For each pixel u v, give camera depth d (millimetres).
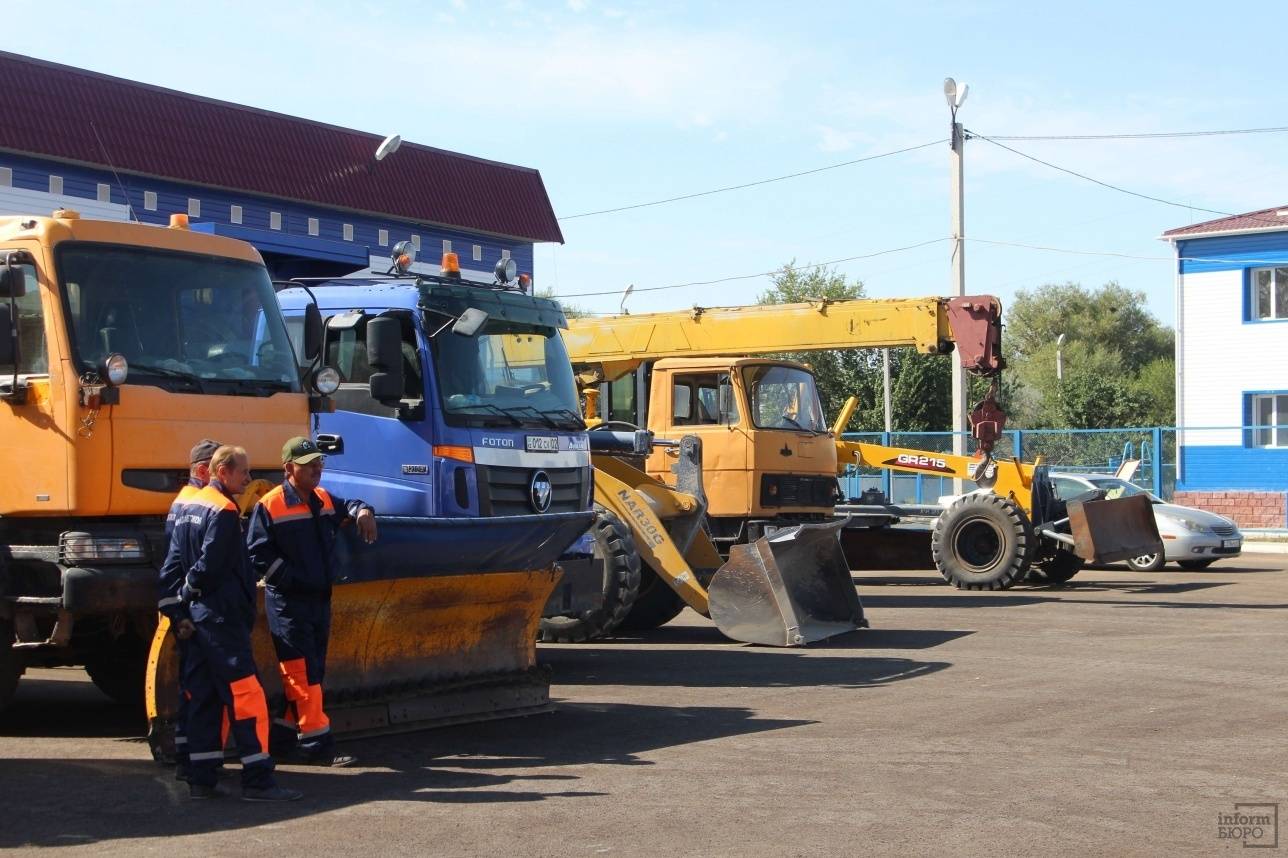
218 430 8820
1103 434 34812
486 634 9523
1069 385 58938
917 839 6180
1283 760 7887
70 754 8336
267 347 9383
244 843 6176
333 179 27625
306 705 7711
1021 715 9406
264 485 8852
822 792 7133
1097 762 7848
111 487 8266
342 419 11391
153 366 8633
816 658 12391
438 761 8000
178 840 6238
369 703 8680
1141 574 22062
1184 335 37438
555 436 11789
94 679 10086
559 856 5930
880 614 15984
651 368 18578
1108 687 10539
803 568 13945
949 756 8055
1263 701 9875
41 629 8844
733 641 13836
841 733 8828
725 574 13352
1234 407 36656
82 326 8414
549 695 10211
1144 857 5898
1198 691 10320
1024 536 18688
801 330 18391
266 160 26328
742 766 7812
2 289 8359
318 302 11688
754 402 16625
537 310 12086
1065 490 23484
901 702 10016
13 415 8438
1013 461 19516
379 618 8734
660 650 13148
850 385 48250
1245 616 15375
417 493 10969
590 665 12109
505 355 11688
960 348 17984
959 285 27734
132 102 24297
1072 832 6305
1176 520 22422
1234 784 7277
